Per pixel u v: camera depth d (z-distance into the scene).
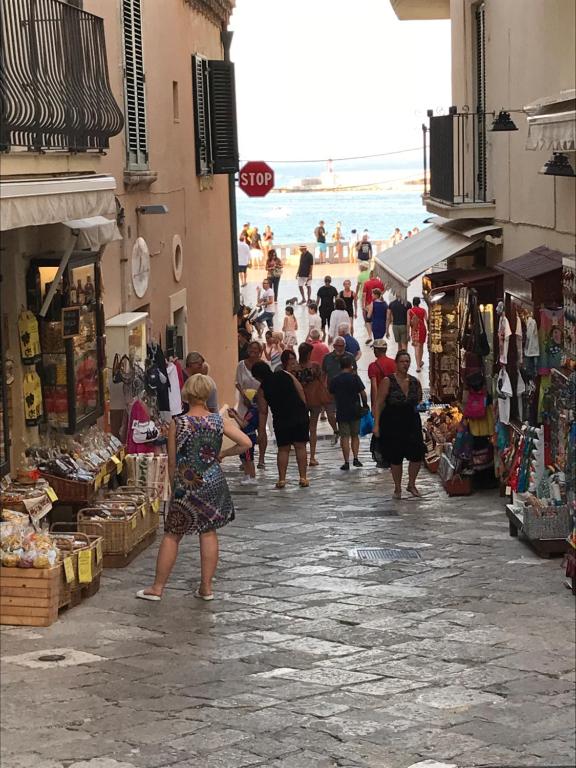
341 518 13.73
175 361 16.75
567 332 11.75
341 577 10.84
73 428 11.84
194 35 20.34
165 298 17.72
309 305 32.19
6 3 10.23
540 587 10.38
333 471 17.58
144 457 13.02
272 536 12.68
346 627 9.26
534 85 15.28
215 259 22.41
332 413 20.41
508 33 16.78
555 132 12.14
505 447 14.44
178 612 9.63
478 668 8.25
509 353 13.96
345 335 21.95
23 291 11.38
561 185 14.10
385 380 14.96
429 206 20.12
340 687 7.85
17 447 11.21
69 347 11.75
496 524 13.25
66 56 11.40
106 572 10.94
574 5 13.96
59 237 11.91
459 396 16.20
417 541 12.41
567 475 11.05
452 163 18.56
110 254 14.37
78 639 8.80
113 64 14.69
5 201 8.79
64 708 7.34
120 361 13.79
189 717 7.22
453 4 21.09
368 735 6.96
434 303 18.09
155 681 7.90
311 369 17.97
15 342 11.23
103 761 6.48
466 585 10.50
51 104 10.60
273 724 7.13
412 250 20.02
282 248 58.03
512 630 9.12
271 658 8.46
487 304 15.46
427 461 17.33
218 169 21.25
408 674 8.12
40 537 9.38
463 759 6.60
